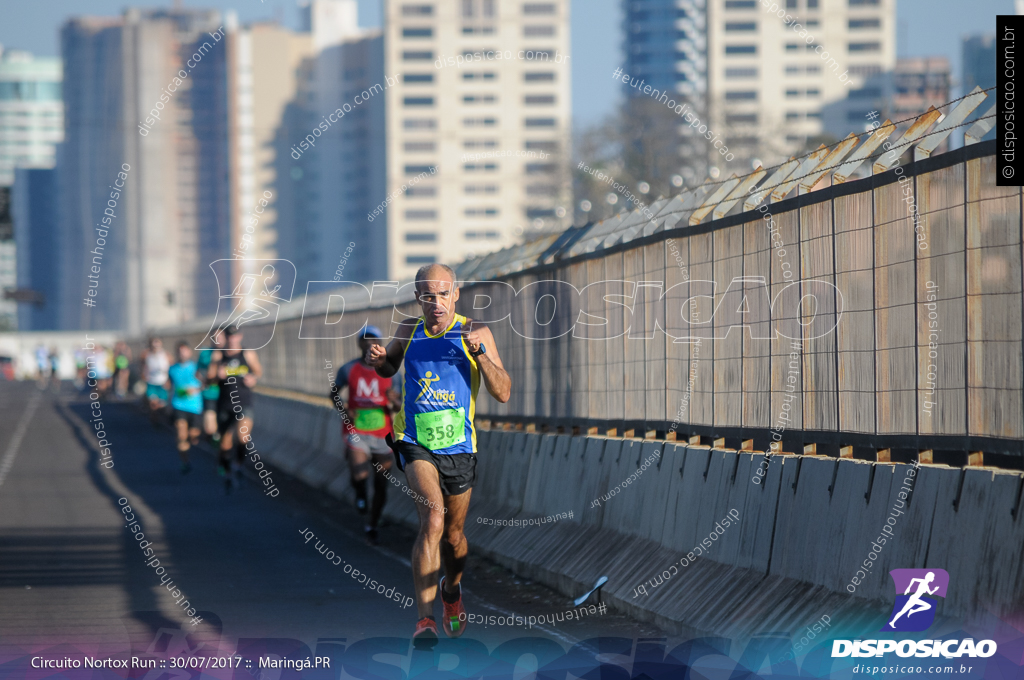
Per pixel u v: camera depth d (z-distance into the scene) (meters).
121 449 97.44
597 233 41.41
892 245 24.39
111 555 42.75
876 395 25.02
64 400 197.50
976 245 21.80
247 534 48.84
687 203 34.66
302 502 62.00
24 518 54.28
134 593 34.91
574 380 41.94
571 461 39.50
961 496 21.86
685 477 31.89
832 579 25.06
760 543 28.00
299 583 36.78
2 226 153.88
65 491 66.69
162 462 85.69
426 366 28.17
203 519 54.00
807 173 28.61
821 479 26.12
